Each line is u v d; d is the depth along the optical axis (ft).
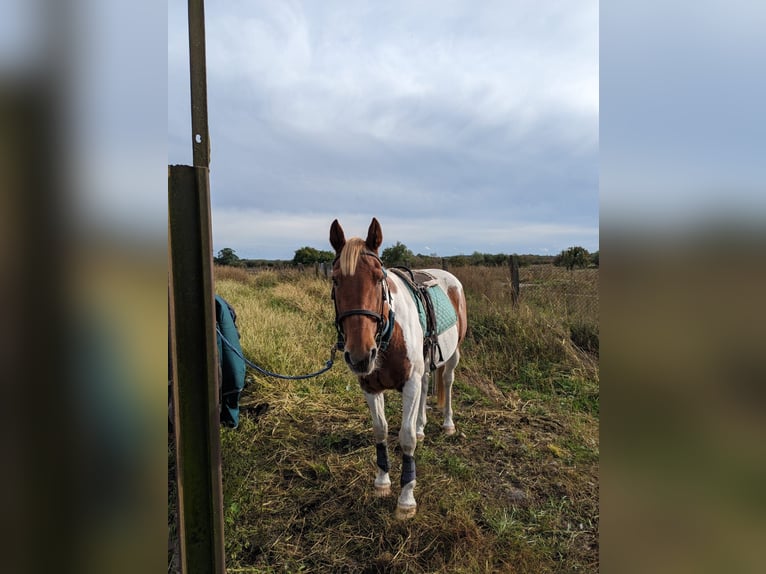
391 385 7.82
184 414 4.20
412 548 7.02
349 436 10.75
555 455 9.85
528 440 10.53
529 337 16.40
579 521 7.72
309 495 8.38
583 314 18.33
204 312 4.14
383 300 6.93
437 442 10.52
